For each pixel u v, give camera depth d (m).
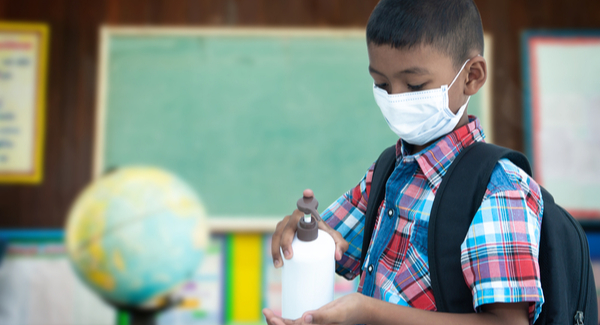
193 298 2.09
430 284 0.62
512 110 2.13
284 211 2.12
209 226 2.09
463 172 0.61
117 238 1.94
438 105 0.64
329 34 2.12
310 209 0.65
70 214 2.07
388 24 0.62
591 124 2.12
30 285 2.06
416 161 0.67
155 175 2.08
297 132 2.12
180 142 2.11
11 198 2.06
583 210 2.12
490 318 0.55
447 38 0.62
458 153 0.65
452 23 0.62
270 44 2.12
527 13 2.13
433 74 0.63
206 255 2.10
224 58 2.11
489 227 0.56
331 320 0.54
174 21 2.12
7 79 2.08
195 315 2.10
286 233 0.68
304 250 0.66
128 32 2.10
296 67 2.12
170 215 2.00
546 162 2.12
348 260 0.80
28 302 2.05
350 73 2.13
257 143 2.12
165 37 2.11
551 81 2.12
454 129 0.69
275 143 2.12
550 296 0.60
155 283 1.98
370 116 2.13
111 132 2.10
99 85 2.09
